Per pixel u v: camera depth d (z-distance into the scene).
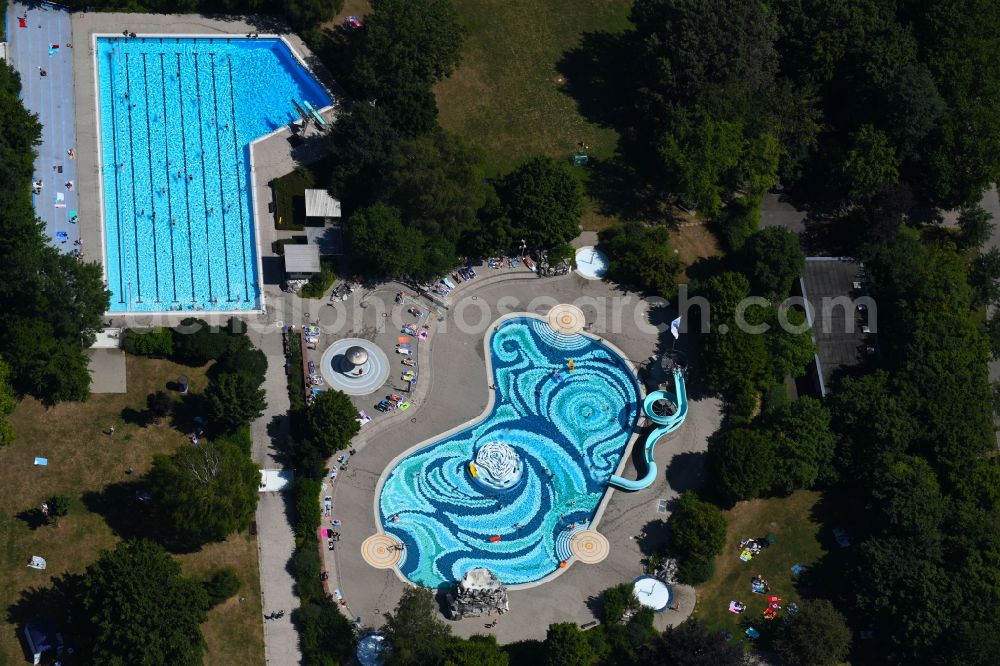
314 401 189.75
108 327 196.88
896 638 182.75
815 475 195.12
